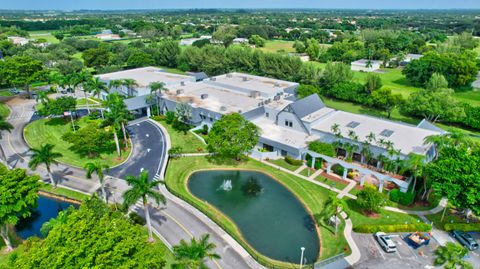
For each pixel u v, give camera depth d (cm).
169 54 16950
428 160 5953
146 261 3164
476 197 4497
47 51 16800
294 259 4450
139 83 10712
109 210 4219
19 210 4269
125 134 7481
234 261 4344
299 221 5262
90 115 9281
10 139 8050
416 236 4666
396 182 5659
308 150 6681
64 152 7394
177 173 6575
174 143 7850
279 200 5806
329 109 8275
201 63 15575
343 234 4859
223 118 6850
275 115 8206
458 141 5628
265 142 7250
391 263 4297
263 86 10406
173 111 9150
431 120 9644
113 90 10912
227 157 7219
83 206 3959
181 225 5044
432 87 10344
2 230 4425
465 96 12244
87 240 3059
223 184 6281
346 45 19788
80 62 14825
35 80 11400
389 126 7212
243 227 5097
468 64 12606
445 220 5159
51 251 3030
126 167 6750
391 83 14312
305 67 12669
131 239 3256
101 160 7012
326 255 4500
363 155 6456
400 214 5322
